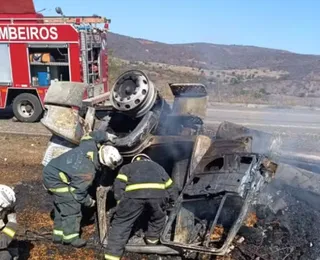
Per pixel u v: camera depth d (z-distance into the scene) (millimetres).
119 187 4578
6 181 7039
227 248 4219
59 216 4984
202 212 5020
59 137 5902
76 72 11539
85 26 11578
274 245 4633
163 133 5758
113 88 5172
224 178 4711
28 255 4688
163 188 4609
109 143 5066
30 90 11977
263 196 5422
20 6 11523
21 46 11586
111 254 4508
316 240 4672
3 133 10414
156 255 4664
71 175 4754
